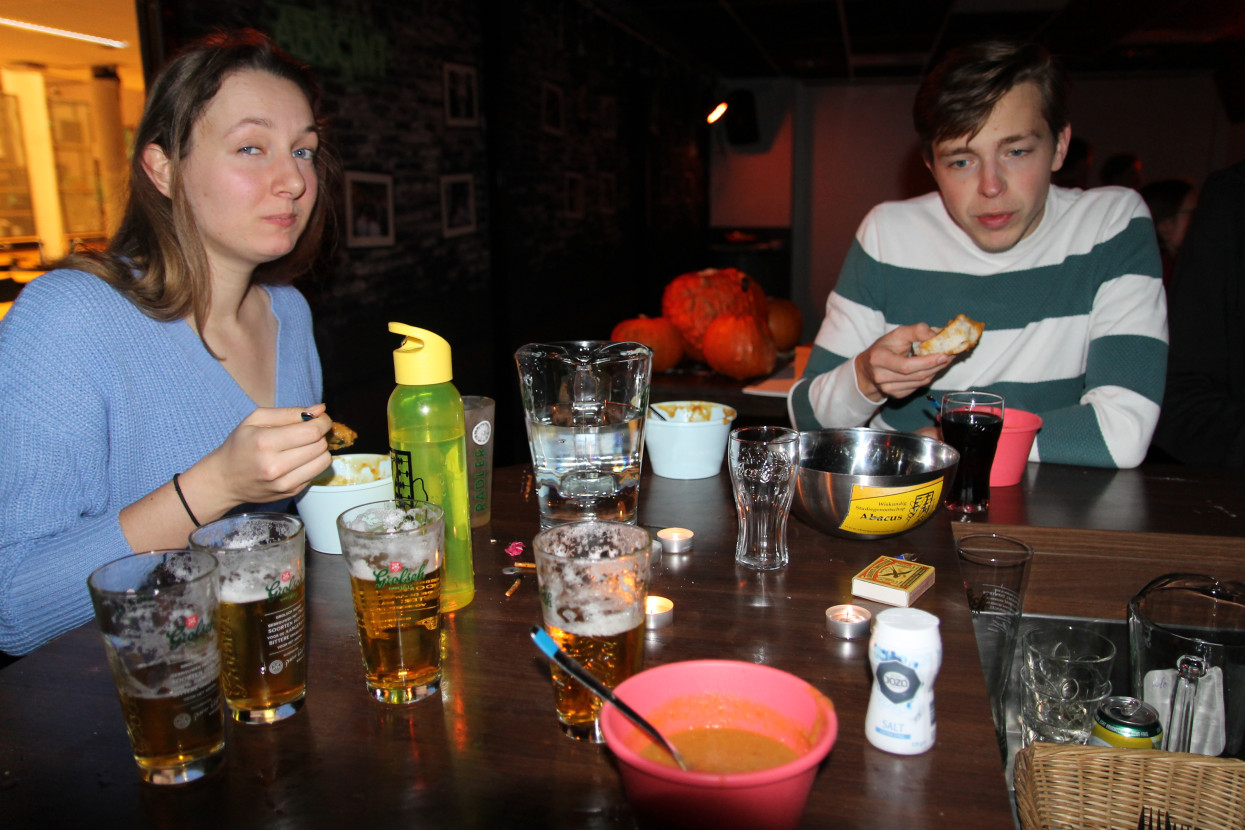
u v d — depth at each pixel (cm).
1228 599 109
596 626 62
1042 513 121
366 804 57
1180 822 85
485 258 355
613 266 525
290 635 66
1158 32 534
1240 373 182
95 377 103
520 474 136
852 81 753
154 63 175
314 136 113
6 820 55
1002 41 147
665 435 130
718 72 725
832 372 167
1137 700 101
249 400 119
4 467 97
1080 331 170
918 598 87
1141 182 670
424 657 69
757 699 56
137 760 59
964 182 157
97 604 56
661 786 47
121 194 113
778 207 768
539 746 63
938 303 179
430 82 301
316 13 233
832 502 100
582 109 457
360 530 70
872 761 61
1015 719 116
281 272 138
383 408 281
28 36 149
